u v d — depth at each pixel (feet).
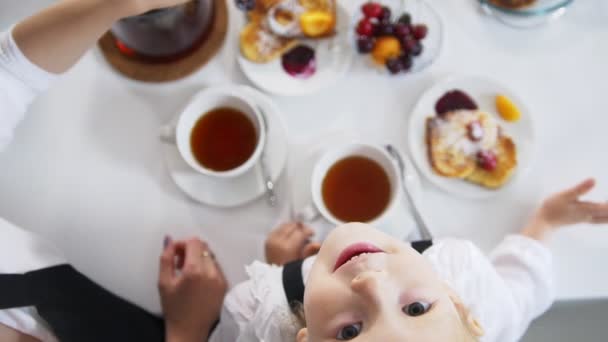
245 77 2.58
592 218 2.40
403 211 2.43
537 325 2.43
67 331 2.28
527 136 2.48
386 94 2.57
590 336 2.37
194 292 2.43
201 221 2.51
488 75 2.57
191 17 2.38
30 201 2.52
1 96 2.06
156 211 2.52
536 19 2.58
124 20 2.28
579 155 2.52
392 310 1.50
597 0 2.58
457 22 2.60
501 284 2.26
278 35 2.52
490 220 2.49
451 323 1.52
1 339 2.20
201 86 2.57
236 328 2.34
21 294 2.19
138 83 2.57
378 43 2.46
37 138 2.55
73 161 2.54
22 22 1.99
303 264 2.24
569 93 2.57
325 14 2.50
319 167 2.34
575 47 2.58
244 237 2.50
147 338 2.46
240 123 2.40
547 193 2.50
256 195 2.46
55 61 2.06
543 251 2.37
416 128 2.51
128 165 2.54
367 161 2.38
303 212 2.40
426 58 2.54
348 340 1.51
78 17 1.96
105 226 2.51
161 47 2.49
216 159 2.39
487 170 2.43
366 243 1.72
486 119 2.47
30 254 2.33
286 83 2.54
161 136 2.46
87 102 2.57
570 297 2.42
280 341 2.15
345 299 1.56
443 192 2.50
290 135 2.55
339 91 2.57
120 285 2.49
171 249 2.44
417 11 2.55
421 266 1.65
